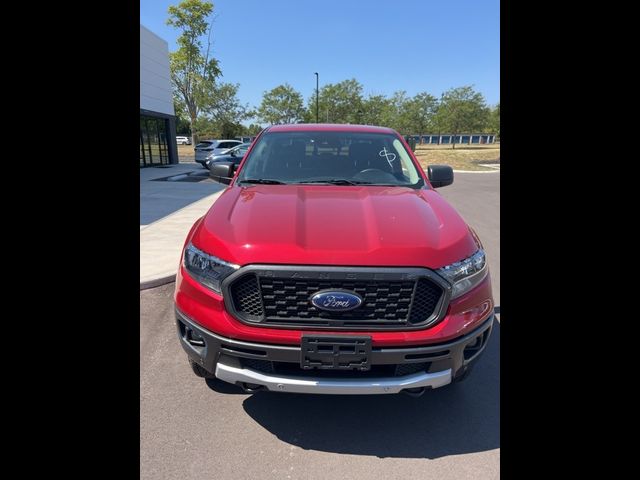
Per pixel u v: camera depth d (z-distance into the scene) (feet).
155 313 12.59
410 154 11.73
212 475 6.73
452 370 6.86
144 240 20.44
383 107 150.61
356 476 6.75
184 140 179.01
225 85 147.13
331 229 7.11
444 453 7.27
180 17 141.38
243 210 8.02
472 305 6.93
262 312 6.57
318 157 11.22
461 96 146.72
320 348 6.38
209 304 6.84
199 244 7.36
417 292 6.63
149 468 6.83
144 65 63.77
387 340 6.45
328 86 145.07
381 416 8.21
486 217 29.58
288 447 7.36
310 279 6.50
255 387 6.92
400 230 7.14
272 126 12.73
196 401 8.55
